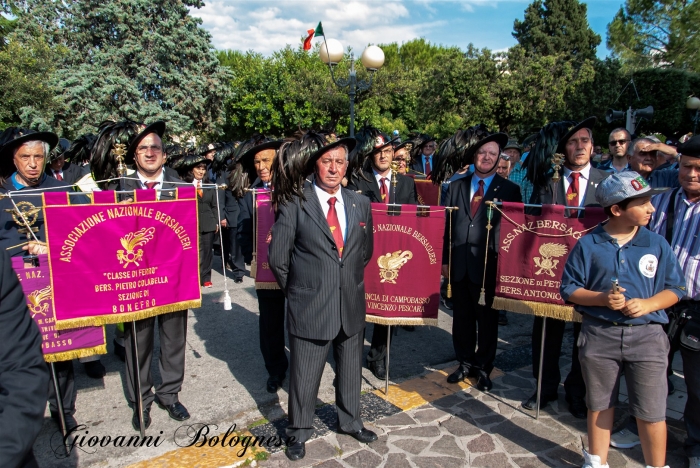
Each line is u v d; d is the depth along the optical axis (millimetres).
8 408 1567
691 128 22922
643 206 2717
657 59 20969
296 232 3148
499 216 3949
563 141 3750
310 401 3244
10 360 1629
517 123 22062
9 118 15797
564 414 3744
